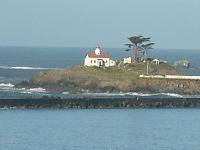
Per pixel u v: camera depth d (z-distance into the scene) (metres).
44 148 189.25
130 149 190.62
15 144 194.00
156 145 198.75
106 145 196.38
